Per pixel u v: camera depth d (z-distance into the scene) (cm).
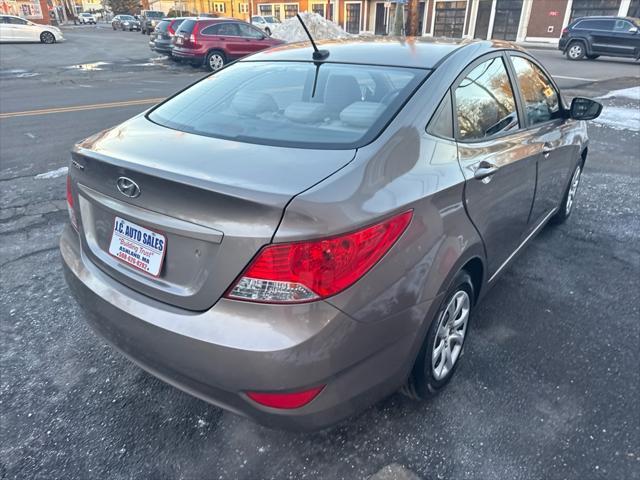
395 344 187
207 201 164
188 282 176
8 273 352
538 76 332
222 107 242
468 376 254
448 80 229
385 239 172
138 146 205
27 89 1216
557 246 399
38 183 532
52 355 271
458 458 208
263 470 204
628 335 288
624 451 211
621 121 853
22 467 205
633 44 1834
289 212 155
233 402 175
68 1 6944
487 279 263
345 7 4028
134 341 190
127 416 231
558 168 353
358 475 201
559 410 233
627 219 452
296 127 212
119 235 198
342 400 177
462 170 215
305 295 159
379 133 198
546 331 292
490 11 3139
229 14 5516
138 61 1895
